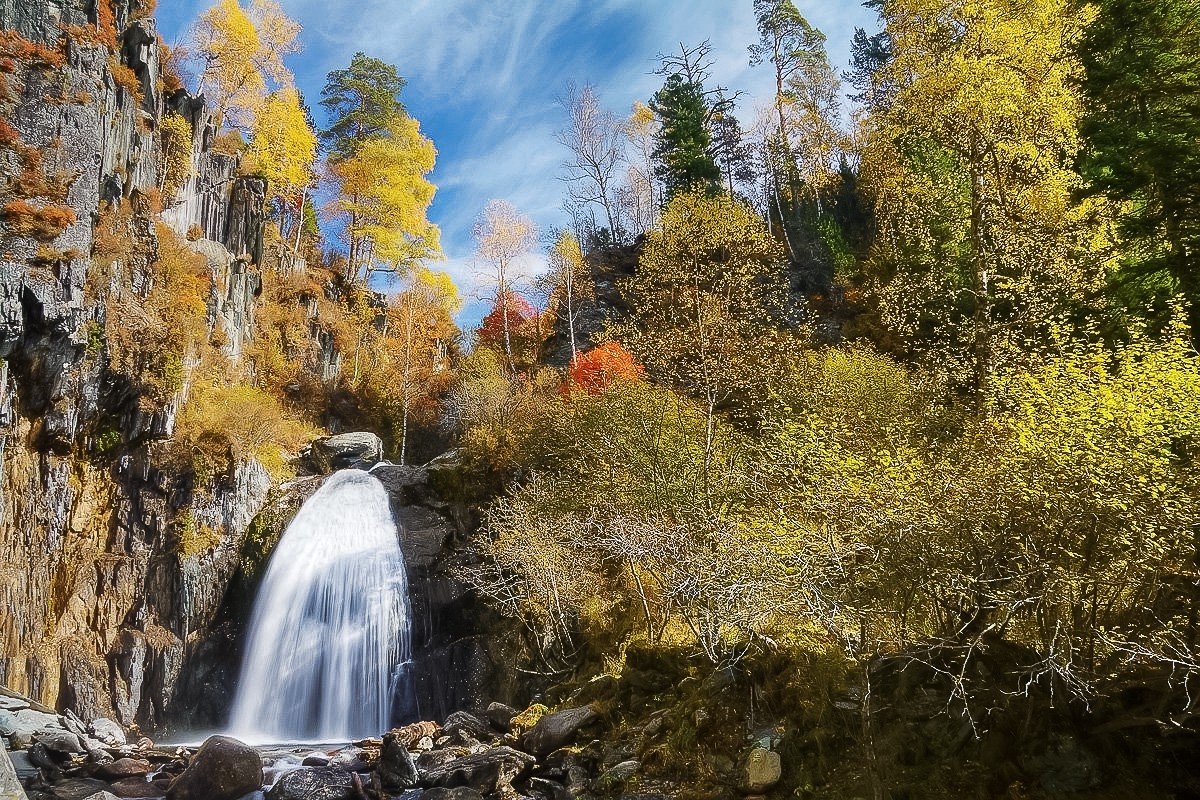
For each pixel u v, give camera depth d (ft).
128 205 72.08
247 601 63.62
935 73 51.80
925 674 26.71
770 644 31.40
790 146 148.36
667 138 139.13
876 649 27.78
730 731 30.01
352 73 151.53
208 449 66.28
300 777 35.27
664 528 40.81
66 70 64.80
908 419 44.27
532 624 51.52
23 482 55.21
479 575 54.29
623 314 110.73
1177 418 21.99
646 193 155.74
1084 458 21.85
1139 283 39.68
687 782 29.12
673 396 59.93
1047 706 24.23
